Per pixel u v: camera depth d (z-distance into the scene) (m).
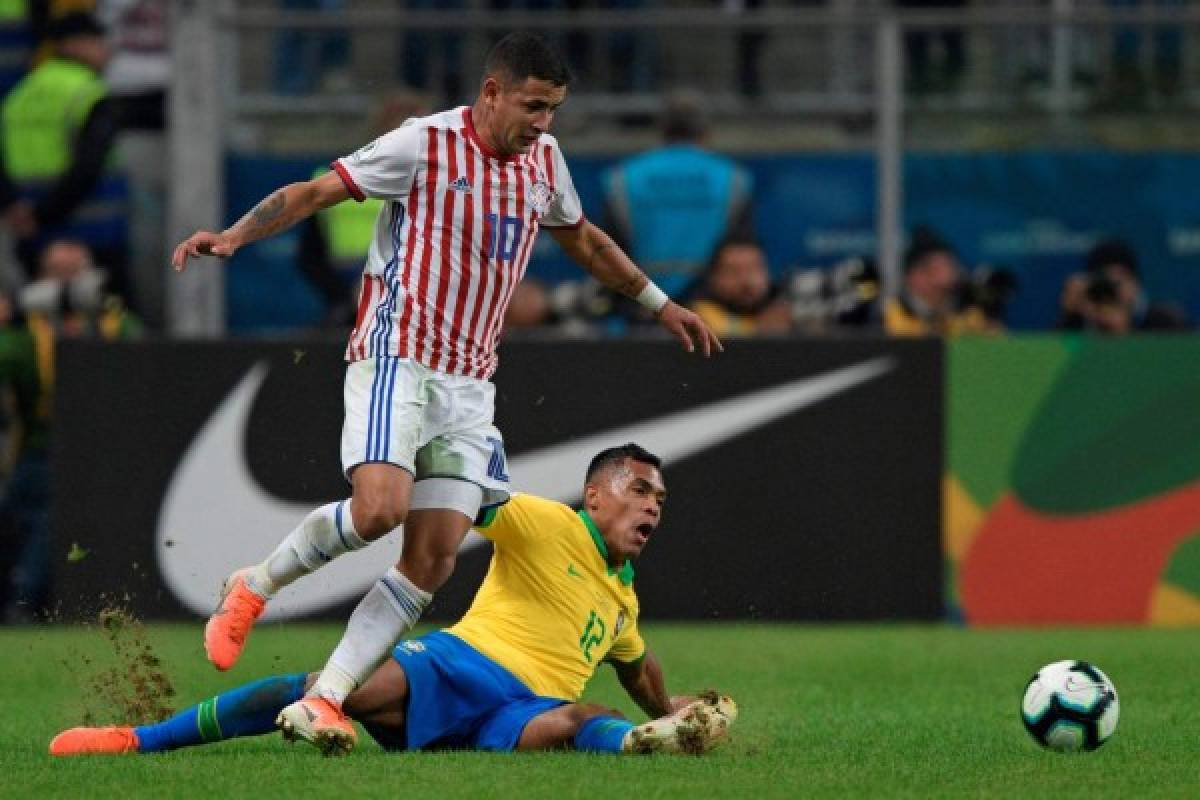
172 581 45.28
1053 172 57.03
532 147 25.30
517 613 24.91
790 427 46.12
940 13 56.75
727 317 50.03
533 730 24.11
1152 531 46.88
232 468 45.34
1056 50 56.97
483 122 24.78
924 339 46.44
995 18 56.62
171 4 55.62
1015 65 56.94
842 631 45.03
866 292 51.69
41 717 30.09
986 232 57.22
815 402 46.16
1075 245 57.25
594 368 45.56
